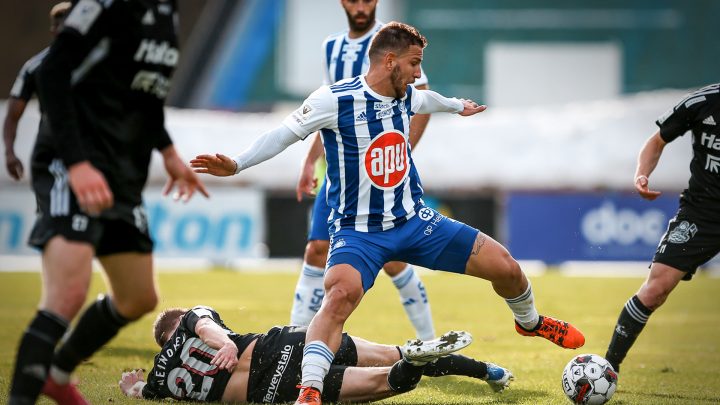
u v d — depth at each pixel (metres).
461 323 33.41
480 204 58.88
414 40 17.69
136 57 14.29
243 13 97.38
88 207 13.35
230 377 18.16
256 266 57.28
